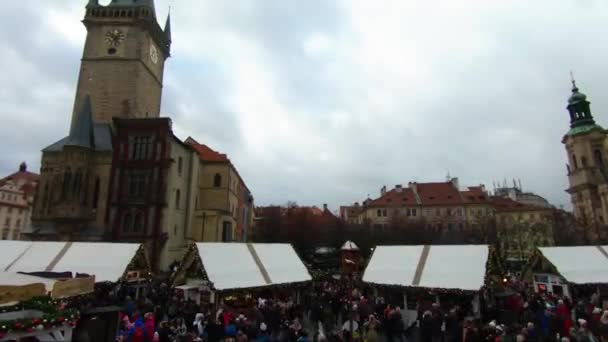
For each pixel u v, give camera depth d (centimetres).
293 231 7975
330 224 8088
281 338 1562
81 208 4738
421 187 9900
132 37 5934
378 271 2528
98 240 4669
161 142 4947
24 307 1259
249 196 9462
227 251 2533
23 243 2603
